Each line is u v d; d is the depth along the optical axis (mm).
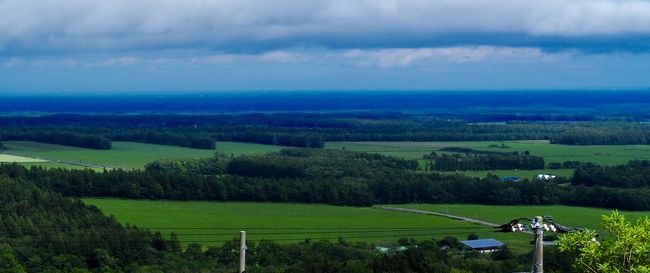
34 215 119750
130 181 171875
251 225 144000
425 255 94938
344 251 112250
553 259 80625
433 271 87188
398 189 181625
